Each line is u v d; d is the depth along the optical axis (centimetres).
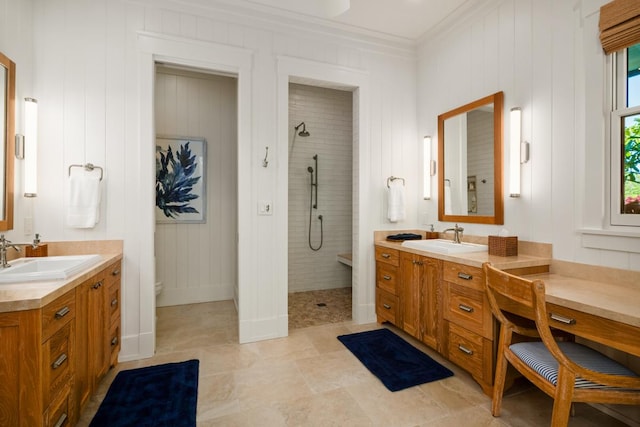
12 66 189
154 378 199
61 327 133
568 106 190
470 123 262
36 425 114
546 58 203
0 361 110
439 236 296
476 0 245
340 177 433
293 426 157
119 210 228
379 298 300
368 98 304
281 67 269
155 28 235
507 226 230
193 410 167
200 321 303
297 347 248
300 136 412
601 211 174
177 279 358
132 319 229
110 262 197
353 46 298
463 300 202
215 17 250
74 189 212
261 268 264
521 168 219
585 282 174
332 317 318
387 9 258
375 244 305
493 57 241
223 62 251
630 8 157
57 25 215
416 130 326
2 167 184
